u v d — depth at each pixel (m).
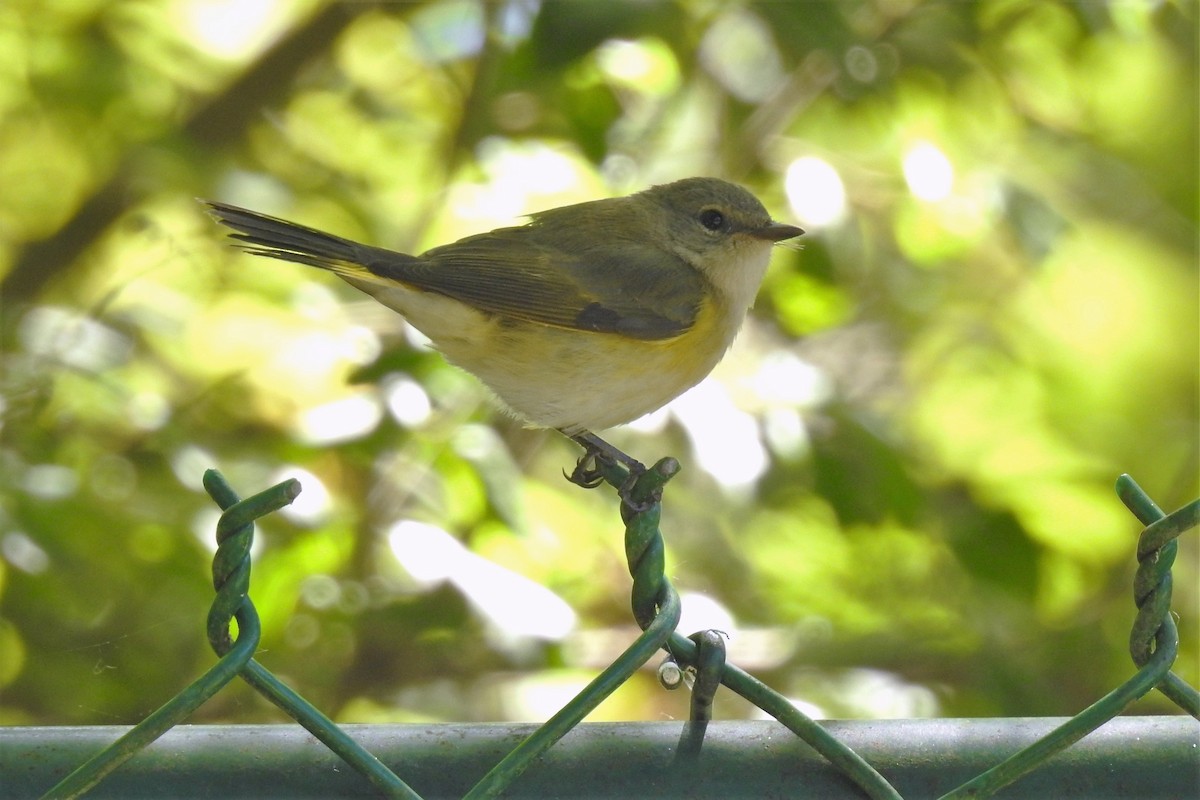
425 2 11.09
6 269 11.62
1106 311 14.55
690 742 4.14
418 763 4.07
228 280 10.73
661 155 11.23
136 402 9.34
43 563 8.34
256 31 12.65
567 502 11.17
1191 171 13.98
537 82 10.02
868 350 12.32
